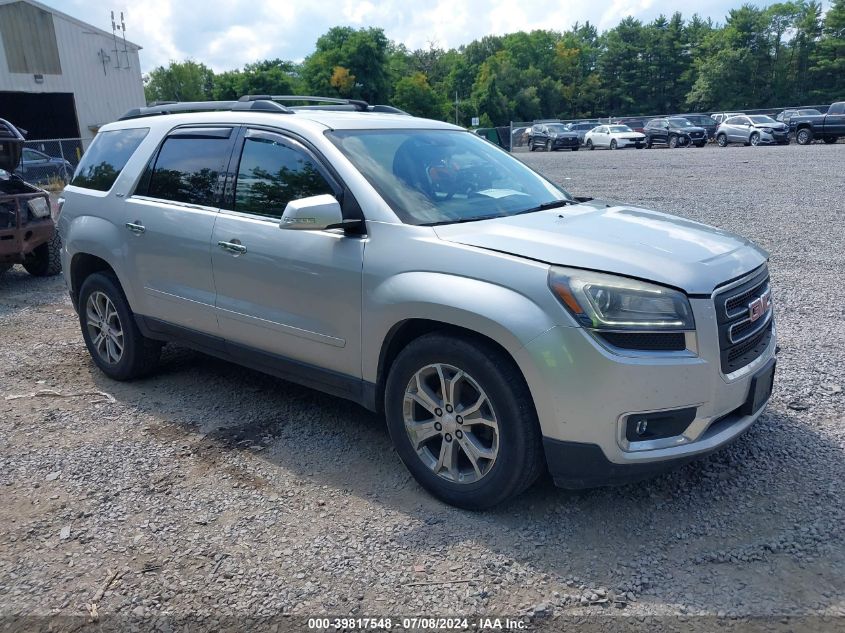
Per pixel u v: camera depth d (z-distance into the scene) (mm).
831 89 78250
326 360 3863
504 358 3146
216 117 4566
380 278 3490
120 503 3559
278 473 3830
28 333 6727
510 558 3033
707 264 3199
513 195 4172
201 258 4367
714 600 2738
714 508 3357
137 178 4906
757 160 23734
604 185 17594
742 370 3229
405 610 2742
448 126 4695
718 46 87125
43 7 33375
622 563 2977
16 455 4105
